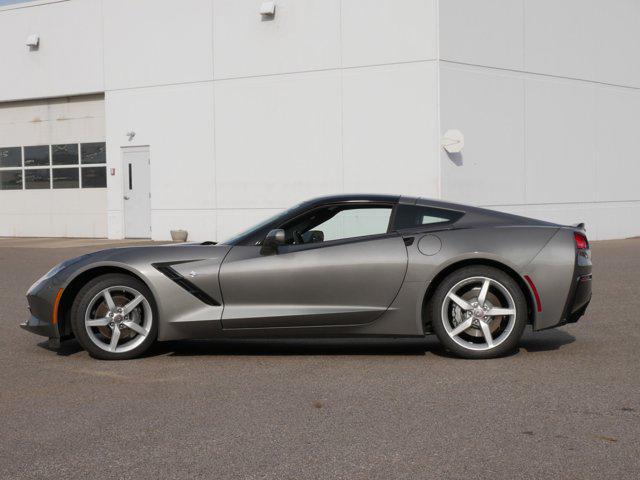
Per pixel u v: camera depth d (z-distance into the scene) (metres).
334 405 5.30
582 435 4.55
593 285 11.67
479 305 6.62
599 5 22.55
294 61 20.36
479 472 3.98
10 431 4.82
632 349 7.09
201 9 21.50
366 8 19.44
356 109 19.67
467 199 19.31
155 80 22.28
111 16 22.89
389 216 6.84
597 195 22.59
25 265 15.81
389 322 6.71
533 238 6.67
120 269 6.97
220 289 6.77
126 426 4.89
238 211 21.25
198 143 21.72
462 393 5.55
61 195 24.80
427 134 18.84
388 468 4.05
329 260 6.70
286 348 7.42
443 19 18.70
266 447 4.43
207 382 6.05
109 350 6.90
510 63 20.20
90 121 24.12
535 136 20.84
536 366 6.40
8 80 24.73
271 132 20.75
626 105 23.48
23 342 7.87
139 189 22.78
